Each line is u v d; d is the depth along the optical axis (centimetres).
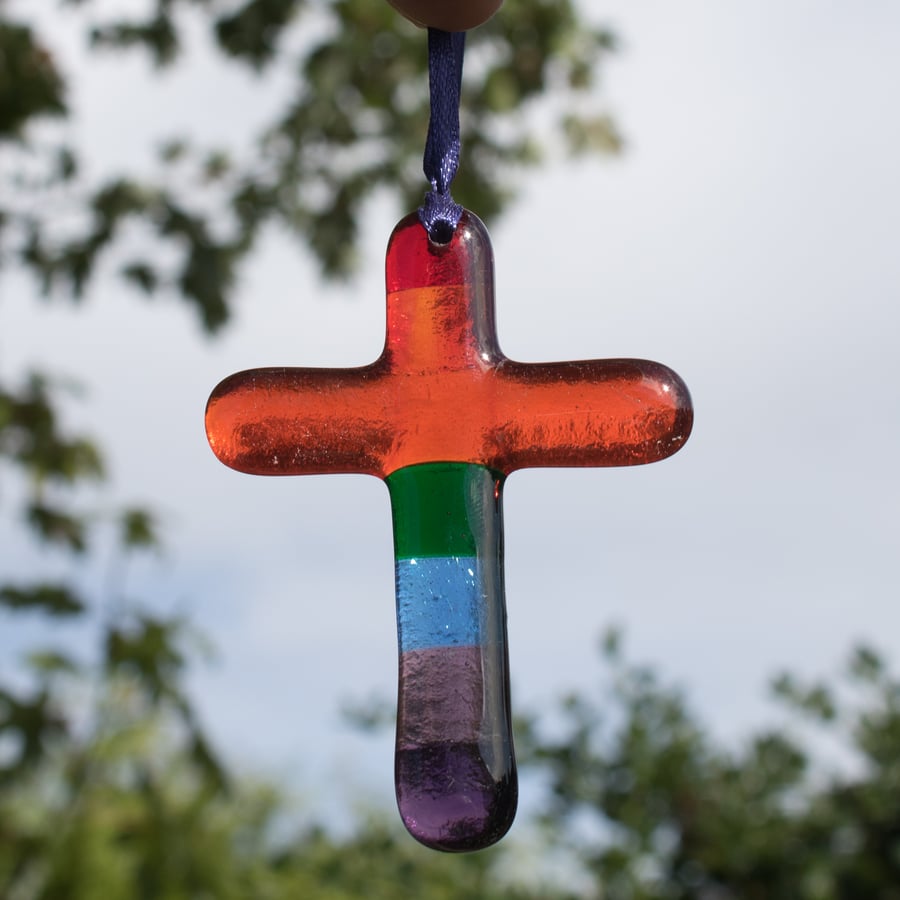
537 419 147
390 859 437
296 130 540
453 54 148
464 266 149
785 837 387
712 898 392
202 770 432
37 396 490
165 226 528
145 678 421
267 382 150
